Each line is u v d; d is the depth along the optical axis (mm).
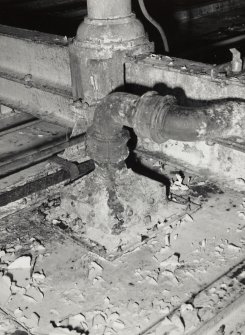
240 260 2205
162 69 2660
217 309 1938
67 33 4551
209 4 5750
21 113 4004
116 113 2188
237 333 1899
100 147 2311
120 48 2688
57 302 2031
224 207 2580
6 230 2500
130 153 3051
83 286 2105
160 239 2357
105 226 2357
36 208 2662
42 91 3246
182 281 2098
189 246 2307
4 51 3465
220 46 4242
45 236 2439
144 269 2178
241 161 2570
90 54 2664
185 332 1847
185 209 2564
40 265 2242
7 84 3555
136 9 5035
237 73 2506
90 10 2691
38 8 5406
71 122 3131
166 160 2887
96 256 2270
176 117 2039
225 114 2064
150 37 4492
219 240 2340
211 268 2164
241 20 5363
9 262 2273
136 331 1865
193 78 2543
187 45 4391
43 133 3609
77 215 2518
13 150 3369
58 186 2844
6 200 2494
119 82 2773
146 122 2088
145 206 2457
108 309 1976
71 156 2898
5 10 5223
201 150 2725
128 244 2324
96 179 2426
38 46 3121
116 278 2137
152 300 2006
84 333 1873
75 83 2869
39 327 1913
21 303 2035
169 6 5656
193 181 2836
